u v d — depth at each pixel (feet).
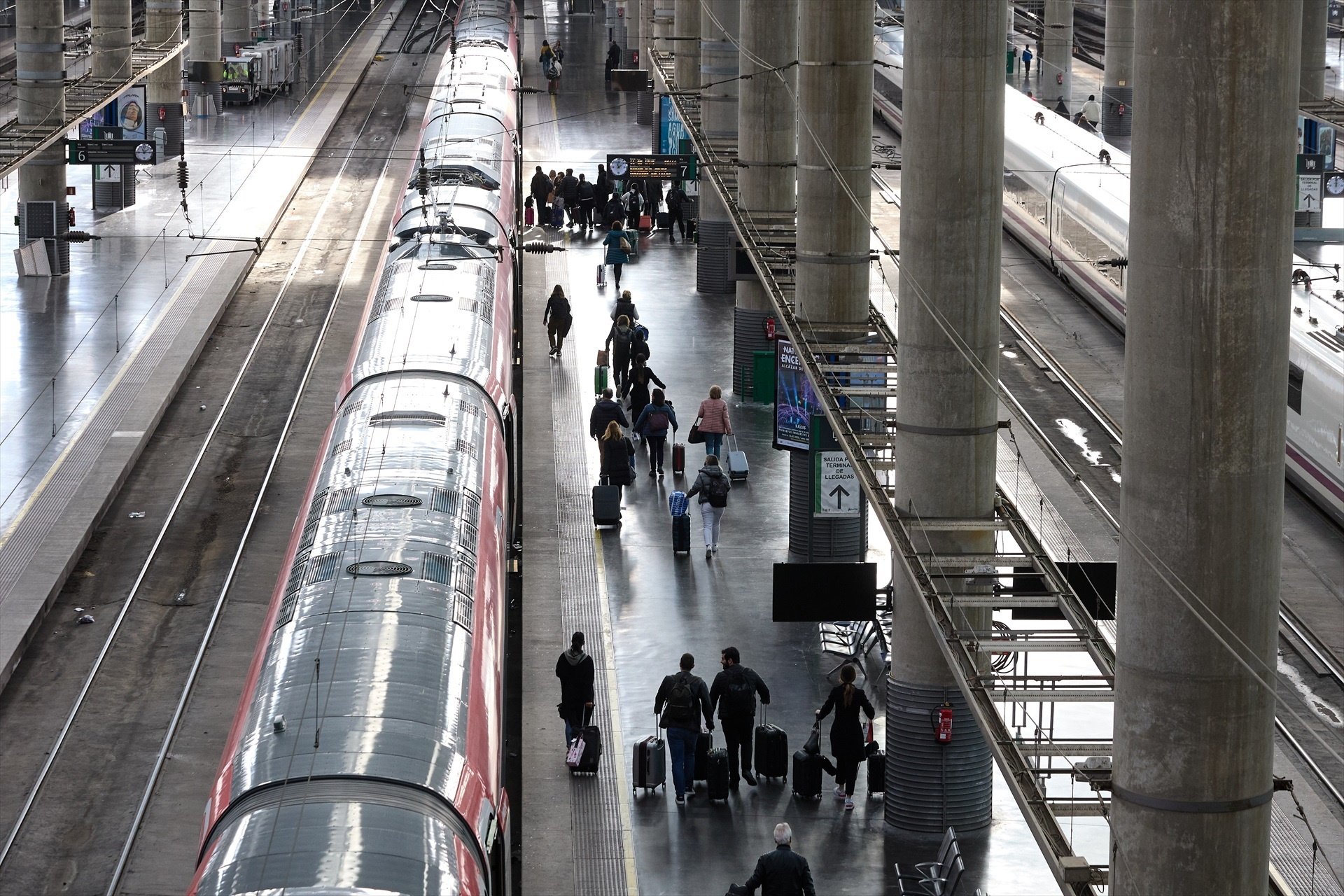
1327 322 128.98
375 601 70.69
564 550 118.93
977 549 80.69
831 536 111.34
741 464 133.28
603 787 86.94
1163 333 47.09
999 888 77.30
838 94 108.17
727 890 76.38
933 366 80.12
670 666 100.42
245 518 128.16
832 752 86.07
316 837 53.31
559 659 89.15
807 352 102.99
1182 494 47.44
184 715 97.25
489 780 62.95
